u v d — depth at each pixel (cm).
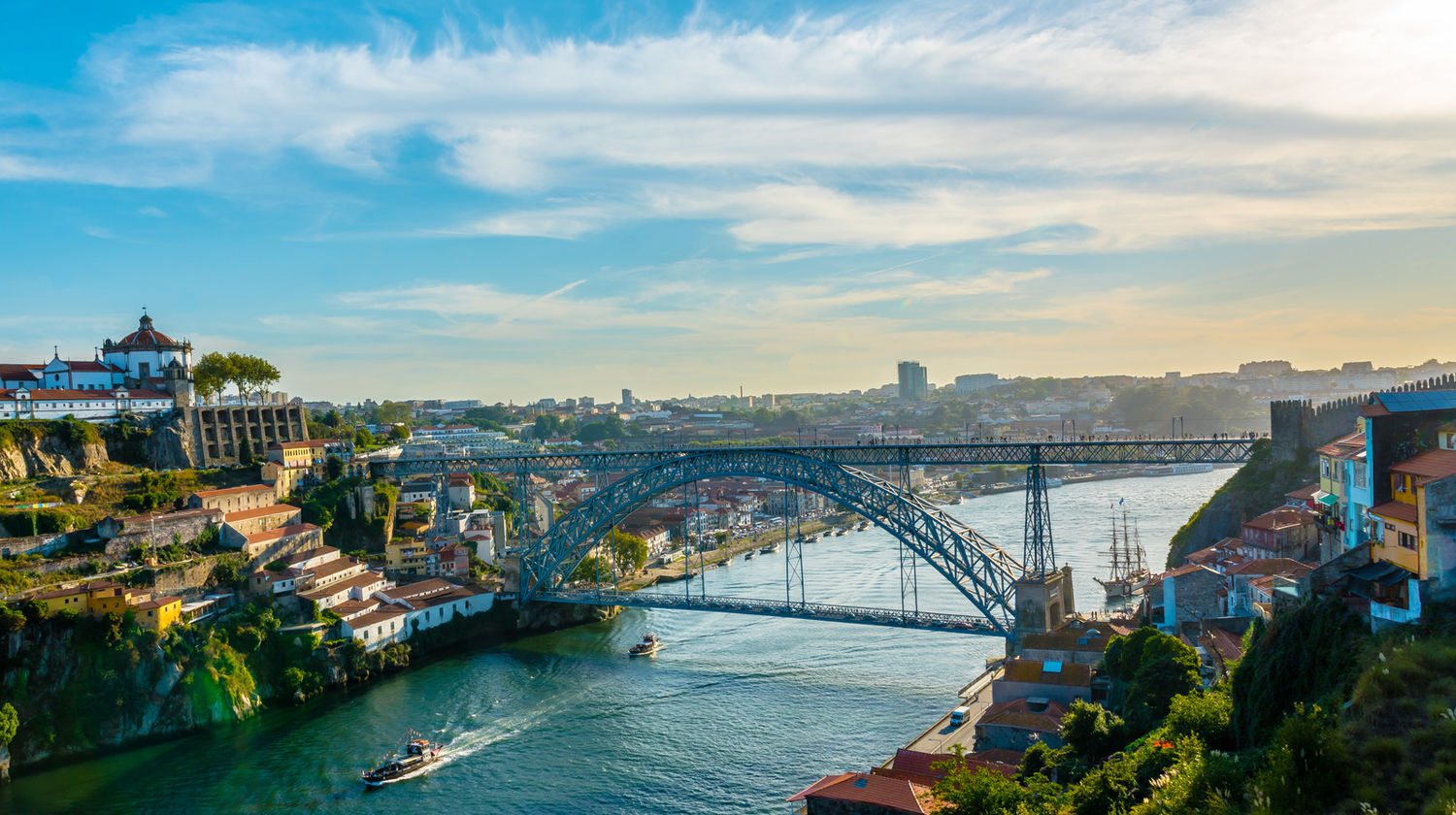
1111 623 12469
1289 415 15200
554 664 14975
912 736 10919
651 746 11175
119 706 12012
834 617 14075
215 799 10144
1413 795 4091
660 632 16825
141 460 18512
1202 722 6506
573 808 9669
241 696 12825
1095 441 13150
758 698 12694
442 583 17062
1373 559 5897
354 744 11619
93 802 10188
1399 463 6088
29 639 12019
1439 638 4941
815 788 6931
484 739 11644
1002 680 10319
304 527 17225
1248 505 14912
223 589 14738
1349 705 4809
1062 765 7506
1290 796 4362
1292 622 6022
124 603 12631
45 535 14088
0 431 16212
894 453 14625
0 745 10969
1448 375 11381
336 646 14162
